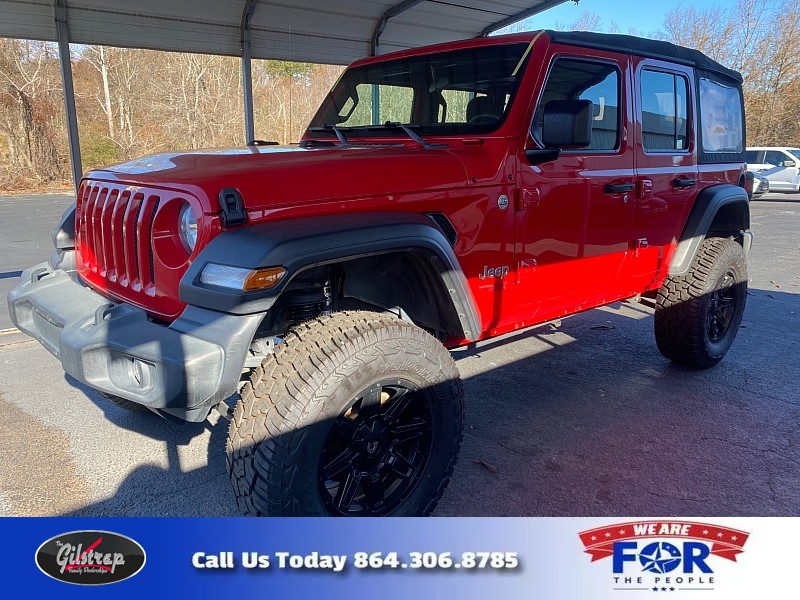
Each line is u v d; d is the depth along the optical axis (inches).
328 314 92.4
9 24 215.8
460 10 286.5
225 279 78.1
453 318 104.1
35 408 147.0
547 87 116.1
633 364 183.2
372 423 88.9
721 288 171.0
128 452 126.4
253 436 79.5
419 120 131.5
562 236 122.3
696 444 131.9
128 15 235.8
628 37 133.5
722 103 170.1
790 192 766.5
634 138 135.9
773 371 177.3
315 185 88.0
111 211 100.7
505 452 128.2
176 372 75.6
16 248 372.5
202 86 1170.6
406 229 90.6
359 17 283.4
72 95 229.3
